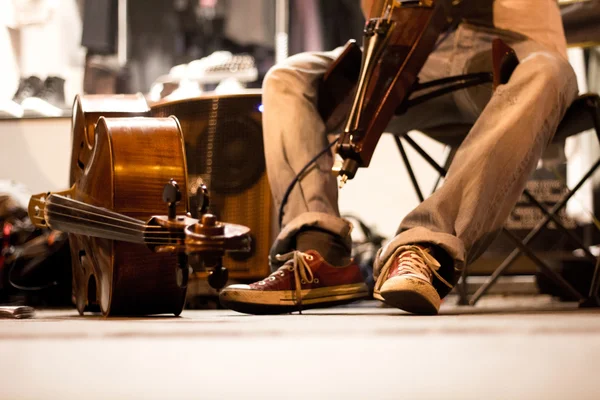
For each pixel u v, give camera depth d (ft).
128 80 12.18
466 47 5.81
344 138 4.41
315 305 4.94
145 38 12.42
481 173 4.59
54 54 11.72
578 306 6.59
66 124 11.43
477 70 5.80
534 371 1.50
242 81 11.50
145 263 4.44
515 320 3.35
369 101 4.49
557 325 2.71
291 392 1.31
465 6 5.75
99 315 5.27
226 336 2.28
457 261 4.48
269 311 4.85
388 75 4.60
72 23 11.94
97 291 4.82
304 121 5.33
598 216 10.46
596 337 2.10
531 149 4.70
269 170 5.36
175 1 12.39
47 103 11.42
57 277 7.39
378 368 1.58
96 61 11.60
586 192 10.85
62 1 11.82
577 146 10.93
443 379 1.43
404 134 6.66
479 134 4.72
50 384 1.41
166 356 1.78
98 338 2.20
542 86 4.79
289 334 2.36
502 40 5.43
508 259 7.45
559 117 4.94
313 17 11.44
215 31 12.07
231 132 7.01
